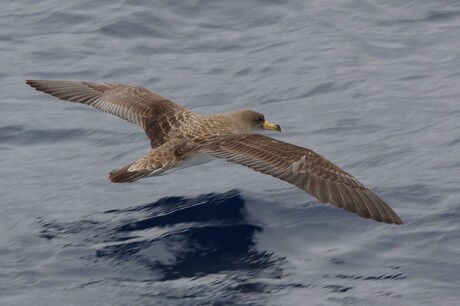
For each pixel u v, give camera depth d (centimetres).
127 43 2547
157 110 1365
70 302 1452
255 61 2417
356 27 2558
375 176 1803
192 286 1474
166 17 2647
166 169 1223
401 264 1498
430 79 2247
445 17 2562
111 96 1398
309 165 1140
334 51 2436
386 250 1540
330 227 1616
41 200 1798
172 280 1498
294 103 2194
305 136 2020
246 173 1834
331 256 1537
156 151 1241
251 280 1484
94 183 1858
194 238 1614
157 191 1792
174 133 1309
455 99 2125
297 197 1709
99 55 2486
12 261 1575
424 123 2017
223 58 2448
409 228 1591
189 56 2473
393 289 1434
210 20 2636
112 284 1494
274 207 1689
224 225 1645
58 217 1725
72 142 2059
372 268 1495
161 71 2398
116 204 1758
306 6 2683
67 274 1529
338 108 2139
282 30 2572
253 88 2283
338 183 1125
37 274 1534
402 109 2100
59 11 2706
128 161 1958
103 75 2388
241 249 1575
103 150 2014
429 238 1555
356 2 2688
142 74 2384
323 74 2319
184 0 2705
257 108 2184
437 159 1836
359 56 2400
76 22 2653
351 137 1992
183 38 2559
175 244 1598
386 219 1091
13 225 1708
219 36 2556
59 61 2462
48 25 2648
